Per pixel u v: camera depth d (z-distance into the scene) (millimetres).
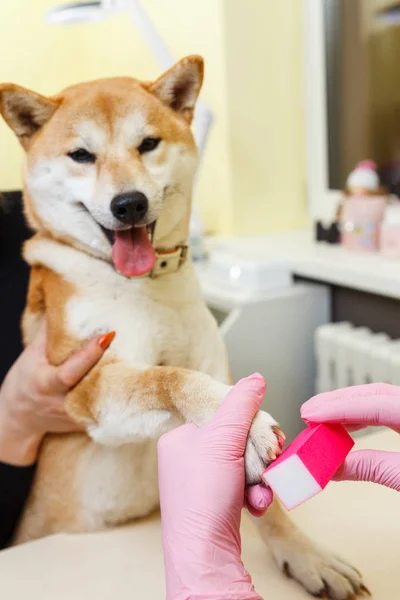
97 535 953
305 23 2004
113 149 1009
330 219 2045
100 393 891
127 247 973
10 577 823
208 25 1945
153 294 1001
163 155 1039
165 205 1048
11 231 1195
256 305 1647
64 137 1008
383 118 1847
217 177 2059
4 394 1055
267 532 857
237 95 1958
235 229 2051
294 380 1754
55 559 871
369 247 1697
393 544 818
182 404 790
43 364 991
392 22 1755
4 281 1181
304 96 2080
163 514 667
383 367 1454
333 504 918
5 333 1176
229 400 680
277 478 577
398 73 1765
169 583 623
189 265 1090
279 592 776
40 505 1072
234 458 639
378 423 664
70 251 1022
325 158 2037
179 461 666
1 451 1038
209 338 1067
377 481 704
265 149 2053
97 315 963
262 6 1947
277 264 1713
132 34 2248
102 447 1014
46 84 2400
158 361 1021
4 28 2242
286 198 2131
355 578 750
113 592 770
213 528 623
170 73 1066
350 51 1900
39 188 1030
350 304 1726
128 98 1029
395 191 1833
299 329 1733
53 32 2359
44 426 1004
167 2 2117
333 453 604
